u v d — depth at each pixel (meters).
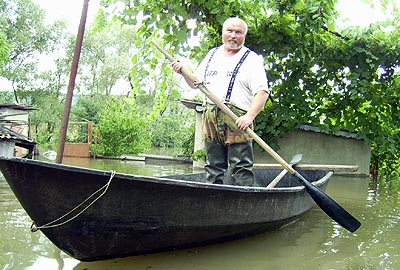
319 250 3.57
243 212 3.48
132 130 16.84
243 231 3.69
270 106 8.60
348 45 7.91
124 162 14.36
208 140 3.97
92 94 32.72
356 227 3.73
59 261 3.00
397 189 8.03
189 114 28.27
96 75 33.19
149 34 6.48
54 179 2.57
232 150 3.87
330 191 7.42
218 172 4.02
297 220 4.87
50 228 2.79
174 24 6.48
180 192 2.96
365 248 3.67
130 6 6.29
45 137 25.94
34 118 29.44
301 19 7.10
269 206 3.78
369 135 8.97
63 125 4.11
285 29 7.50
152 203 2.90
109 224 2.84
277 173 6.39
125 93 32.66
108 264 3.01
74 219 2.75
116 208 2.80
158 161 15.23
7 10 31.42
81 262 3.02
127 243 2.99
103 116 17.17
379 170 11.20
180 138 16.09
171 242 3.20
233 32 3.88
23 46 31.52
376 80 8.36
